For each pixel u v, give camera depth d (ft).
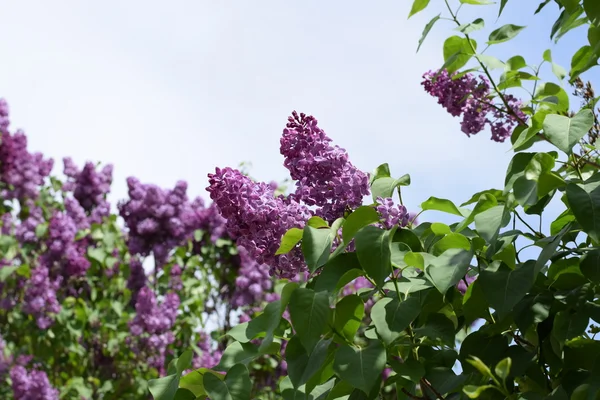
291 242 6.47
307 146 7.08
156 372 21.24
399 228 6.86
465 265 6.07
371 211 6.10
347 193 6.85
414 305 6.03
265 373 21.99
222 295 24.02
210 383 6.34
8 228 23.94
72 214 24.00
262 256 6.88
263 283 23.36
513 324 7.06
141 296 20.79
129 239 23.41
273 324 6.12
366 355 5.77
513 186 6.12
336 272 6.30
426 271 6.23
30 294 20.68
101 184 26.78
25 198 26.55
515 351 6.49
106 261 22.93
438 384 6.44
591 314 6.33
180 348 22.06
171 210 22.85
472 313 6.68
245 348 6.95
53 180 27.17
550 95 9.24
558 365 6.60
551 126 6.17
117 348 21.31
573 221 6.38
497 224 6.21
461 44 9.32
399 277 6.69
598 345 6.45
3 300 21.45
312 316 5.83
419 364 6.27
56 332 21.11
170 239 23.09
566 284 6.74
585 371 6.41
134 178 23.81
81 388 20.39
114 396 21.12
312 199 6.92
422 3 8.47
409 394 6.85
